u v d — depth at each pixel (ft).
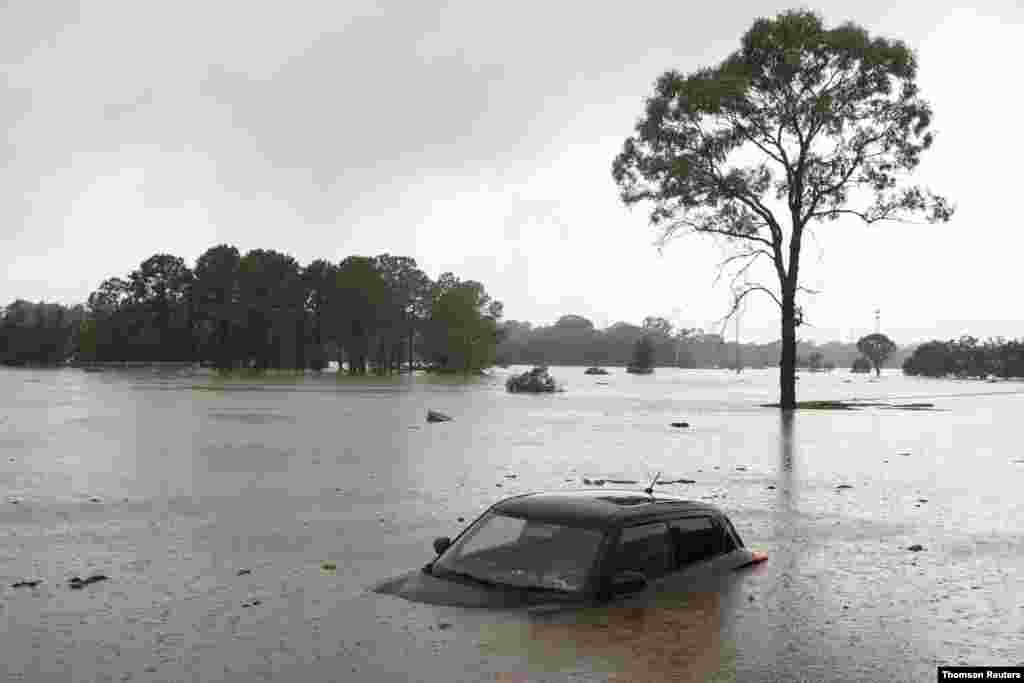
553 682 21.39
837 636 26.02
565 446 92.32
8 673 22.94
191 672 22.90
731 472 71.72
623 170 184.96
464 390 257.96
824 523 47.85
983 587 33.06
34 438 96.89
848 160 172.45
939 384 404.98
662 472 71.31
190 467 71.20
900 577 34.63
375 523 46.32
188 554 38.42
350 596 30.30
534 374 259.80
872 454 87.97
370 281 430.61
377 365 486.38
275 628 26.53
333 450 85.10
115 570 35.24
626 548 25.89
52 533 43.21
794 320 177.78
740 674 22.38
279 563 36.52
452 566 27.76
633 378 493.77
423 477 65.67
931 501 56.29
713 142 175.83
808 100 171.94
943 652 25.00
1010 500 57.00
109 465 72.43
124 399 186.39
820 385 378.94
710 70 179.32
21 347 600.80
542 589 25.35
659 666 22.47
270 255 441.27
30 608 29.40
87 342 549.95
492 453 83.92
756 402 206.49
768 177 177.78
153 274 501.56
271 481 62.95
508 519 27.30
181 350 498.69
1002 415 159.12
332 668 22.70
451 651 23.11
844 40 167.02
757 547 40.96
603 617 24.44
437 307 448.65
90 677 22.61
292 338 443.73
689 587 27.25
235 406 161.58
